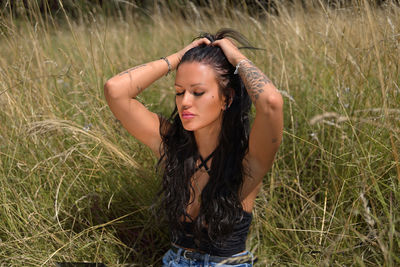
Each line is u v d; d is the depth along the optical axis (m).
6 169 2.44
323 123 2.53
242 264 1.84
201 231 1.77
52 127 2.41
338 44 2.79
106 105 2.72
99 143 2.42
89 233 2.28
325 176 2.45
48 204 2.32
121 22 4.38
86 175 2.37
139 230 2.43
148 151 2.65
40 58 3.06
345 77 2.62
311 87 2.94
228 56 1.62
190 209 1.85
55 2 3.04
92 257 2.17
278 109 1.50
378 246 1.85
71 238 2.14
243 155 1.72
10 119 2.73
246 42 1.80
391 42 2.31
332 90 2.86
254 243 2.23
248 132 1.76
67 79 3.35
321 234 2.03
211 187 1.75
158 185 2.47
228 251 1.81
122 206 2.46
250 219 1.88
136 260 2.26
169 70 1.84
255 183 1.77
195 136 1.79
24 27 3.15
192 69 1.60
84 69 3.13
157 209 2.38
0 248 2.12
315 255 2.04
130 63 3.55
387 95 2.25
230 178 1.73
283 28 3.25
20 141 2.54
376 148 2.17
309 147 2.58
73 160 2.43
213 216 1.74
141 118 1.82
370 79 2.58
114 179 2.49
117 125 2.75
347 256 1.96
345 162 2.24
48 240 2.17
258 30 3.48
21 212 2.25
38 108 2.74
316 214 2.25
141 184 2.49
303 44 3.21
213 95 1.62
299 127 2.72
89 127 2.63
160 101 3.52
